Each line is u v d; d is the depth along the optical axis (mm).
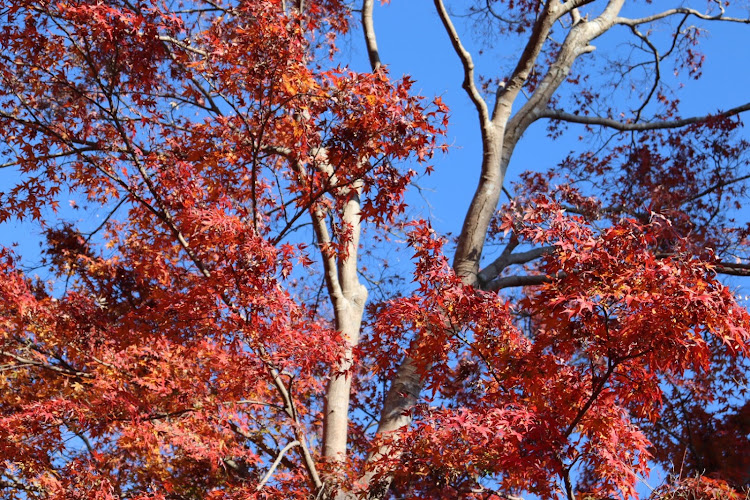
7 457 6738
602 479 5430
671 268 4820
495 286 11445
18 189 7785
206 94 8805
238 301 6285
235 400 7172
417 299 6152
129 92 7277
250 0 6375
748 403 10891
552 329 5246
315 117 6684
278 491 6621
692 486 5637
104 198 8953
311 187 6809
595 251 4945
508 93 12305
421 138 6496
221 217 6129
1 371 8359
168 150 7383
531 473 5125
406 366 9680
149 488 7777
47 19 6863
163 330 6676
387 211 6840
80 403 7008
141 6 6613
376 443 6637
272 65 6152
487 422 5305
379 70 6359
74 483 6652
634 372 5355
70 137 7758
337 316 9938
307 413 9641
